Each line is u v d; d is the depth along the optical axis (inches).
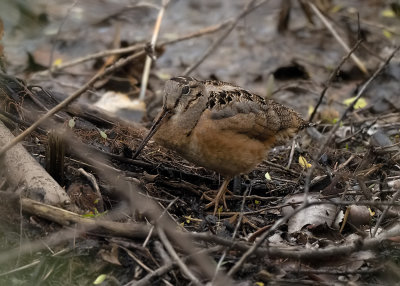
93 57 580.4
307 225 361.7
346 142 490.9
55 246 319.3
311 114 498.0
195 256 305.1
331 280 319.0
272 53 674.8
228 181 389.7
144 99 578.2
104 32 698.2
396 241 328.2
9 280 308.2
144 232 317.1
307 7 685.9
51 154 349.7
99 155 388.5
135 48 573.3
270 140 397.1
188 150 375.9
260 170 431.5
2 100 406.6
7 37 668.1
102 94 587.2
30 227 323.6
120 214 344.5
